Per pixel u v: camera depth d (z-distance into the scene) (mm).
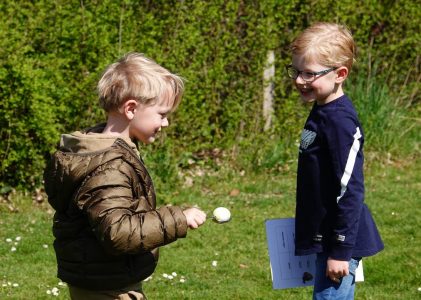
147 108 3613
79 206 3453
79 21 8852
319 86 4074
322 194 4047
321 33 4094
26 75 8352
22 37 8594
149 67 3643
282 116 10430
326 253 4090
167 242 3477
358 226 4086
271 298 5992
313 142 4059
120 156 3490
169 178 9281
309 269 4363
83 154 3496
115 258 3541
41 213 8484
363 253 4117
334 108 4039
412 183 9742
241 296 6051
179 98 3734
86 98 9000
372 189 9414
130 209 3434
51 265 6812
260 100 10305
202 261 6949
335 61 4059
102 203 3400
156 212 3477
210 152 10289
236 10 9922
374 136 10922
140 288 3705
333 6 10719
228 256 7098
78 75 8953
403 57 11531
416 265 6688
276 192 9414
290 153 10406
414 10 11367
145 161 9211
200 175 9781
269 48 10188
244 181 9789
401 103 11641
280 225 4363
